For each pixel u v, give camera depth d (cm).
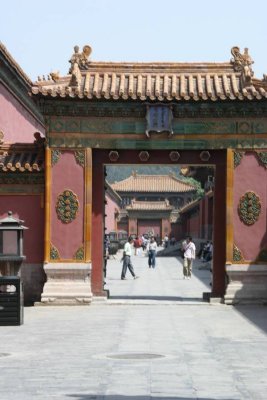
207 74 3138
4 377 1468
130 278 4944
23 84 3847
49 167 2986
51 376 1475
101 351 1819
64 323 2423
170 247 9369
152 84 3100
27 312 2752
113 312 2752
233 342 1972
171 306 2947
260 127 3002
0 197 3055
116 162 3048
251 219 2995
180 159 3044
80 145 2992
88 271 2972
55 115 2989
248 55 3162
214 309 2847
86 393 1305
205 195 7269
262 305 2958
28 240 3044
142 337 2077
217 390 1330
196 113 2995
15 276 2372
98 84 3078
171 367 1575
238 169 3003
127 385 1377
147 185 15000
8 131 3719
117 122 3000
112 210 11850
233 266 2978
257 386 1370
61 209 2986
